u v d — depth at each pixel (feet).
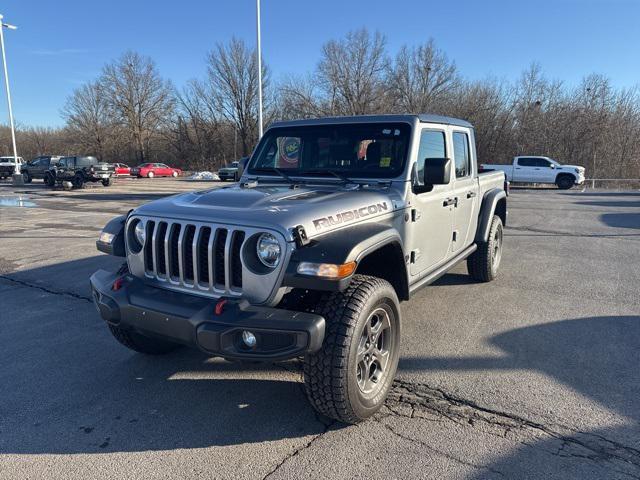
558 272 22.02
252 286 8.85
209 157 222.07
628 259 24.94
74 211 49.14
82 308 17.54
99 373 12.32
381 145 12.67
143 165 157.69
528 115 129.18
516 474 8.16
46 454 8.98
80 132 233.96
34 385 11.71
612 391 10.97
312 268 8.39
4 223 39.70
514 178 88.99
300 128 13.94
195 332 8.64
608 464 8.38
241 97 198.39
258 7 64.08
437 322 15.52
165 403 10.80
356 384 9.09
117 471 8.46
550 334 14.44
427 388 11.22
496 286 19.65
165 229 9.93
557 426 9.57
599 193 75.72
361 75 156.87
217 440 9.35
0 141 276.00
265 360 8.36
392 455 8.76
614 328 14.90
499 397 10.75
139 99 226.99
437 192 13.91
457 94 145.59
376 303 9.46
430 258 13.94
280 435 9.48
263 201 9.95
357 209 10.19
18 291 19.75
